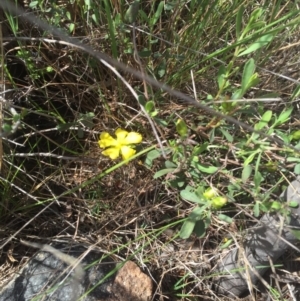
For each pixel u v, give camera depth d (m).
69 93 0.25
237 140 0.22
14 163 0.24
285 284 0.25
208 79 0.24
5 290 0.23
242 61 0.24
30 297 0.23
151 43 0.23
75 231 0.25
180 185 0.21
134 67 0.23
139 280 0.24
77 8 0.23
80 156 0.25
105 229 0.26
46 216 0.25
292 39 0.25
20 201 0.24
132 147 0.22
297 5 0.24
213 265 0.25
